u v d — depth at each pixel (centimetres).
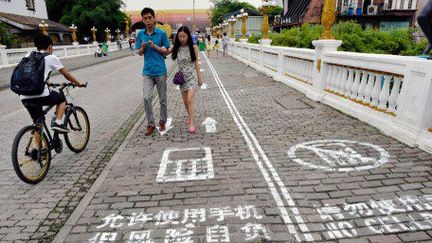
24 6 3675
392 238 280
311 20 3288
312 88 861
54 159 502
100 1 5494
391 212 318
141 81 1438
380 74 573
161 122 623
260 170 425
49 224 326
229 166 443
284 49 1105
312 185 378
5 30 2741
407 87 498
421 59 477
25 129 404
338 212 322
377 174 398
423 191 354
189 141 555
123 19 5844
